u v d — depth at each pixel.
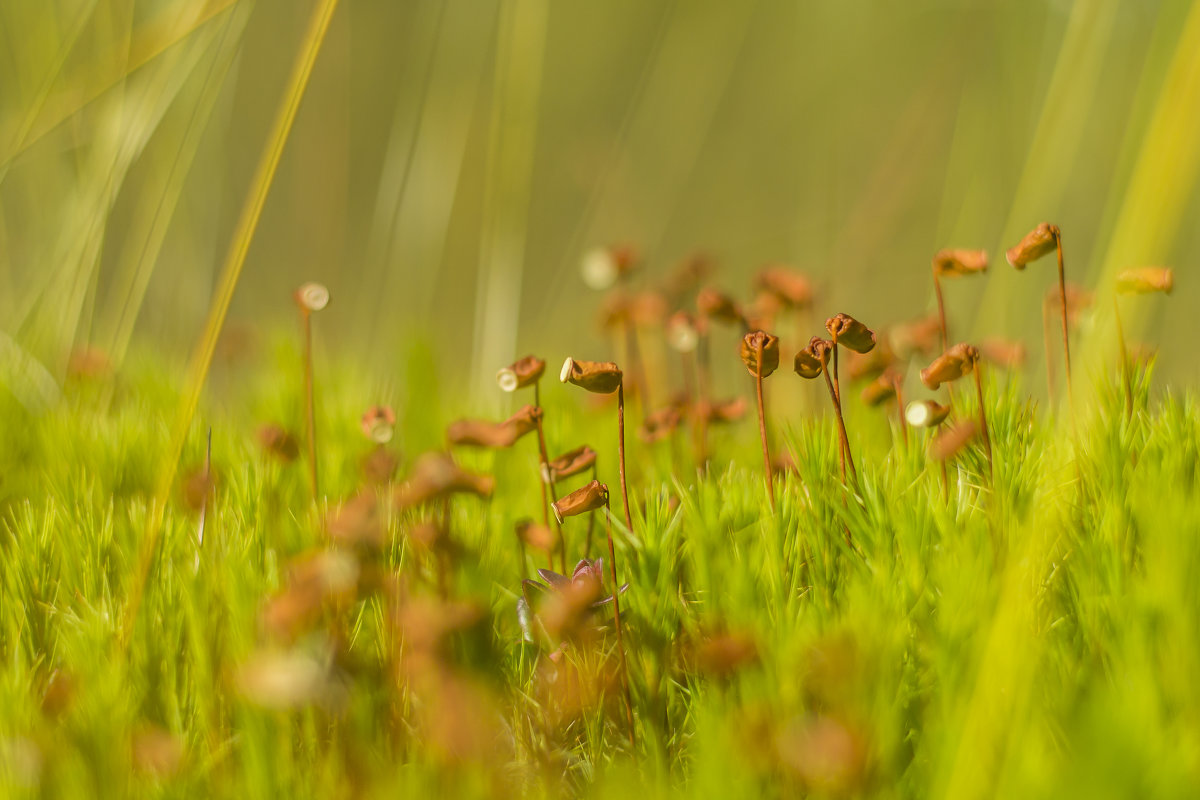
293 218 0.98
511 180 0.69
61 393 0.52
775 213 1.22
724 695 0.44
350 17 1.14
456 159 0.83
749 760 0.44
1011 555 0.45
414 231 0.81
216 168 0.68
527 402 0.55
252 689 0.44
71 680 0.45
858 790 0.43
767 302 0.50
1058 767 0.44
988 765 0.44
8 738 0.44
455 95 0.83
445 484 0.45
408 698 0.45
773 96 1.24
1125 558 0.45
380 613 0.45
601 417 0.51
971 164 0.81
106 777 0.44
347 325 0.87
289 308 0.89
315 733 0.44
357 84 1.14
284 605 0.44
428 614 0.44
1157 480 0.46
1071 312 0.48
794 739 0.43
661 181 1.16
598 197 1.10
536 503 0.49
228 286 0.46
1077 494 0.46
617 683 0.45
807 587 0.46
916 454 0.47
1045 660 0.45
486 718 0.44
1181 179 0.46
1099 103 0.77
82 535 0.47
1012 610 0.44
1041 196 0.55
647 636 0.45
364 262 1.05
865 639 0.44
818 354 0.46
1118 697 0.44
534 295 1.19
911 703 0.45
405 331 0.59
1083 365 0.47
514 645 0.46
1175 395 0.48
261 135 1.00
